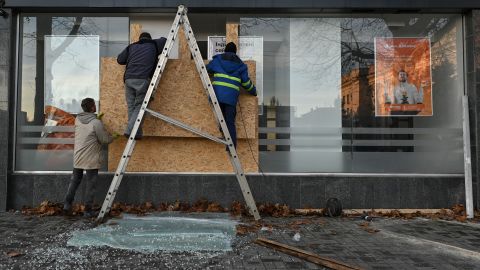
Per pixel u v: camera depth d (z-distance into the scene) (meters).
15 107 7.66
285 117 7.81
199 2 7.58
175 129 7.06
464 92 7.86
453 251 5.11
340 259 4.78
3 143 7.45
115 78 7.24
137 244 5.21
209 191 7.43
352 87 7.88
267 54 7.89
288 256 4.87
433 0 7.59
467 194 7.17
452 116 7.86
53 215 6.91
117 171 6.34
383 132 7.81
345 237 5.72
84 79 7.82
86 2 7.58
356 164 7.75
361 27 7.95
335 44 7.94
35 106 7.75
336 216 7.11
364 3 7.60
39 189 7.51
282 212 7.25
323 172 7.72
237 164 6.52
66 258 4.71
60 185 7.51
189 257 4.79
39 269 4.37
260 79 7.86
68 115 7.77
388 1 7.62
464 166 7.38
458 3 7.57
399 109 7.87
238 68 6.69
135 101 6.65
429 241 5.54
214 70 6.72
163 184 7.40
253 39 7.89
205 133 6.53
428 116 7.85
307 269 4.45
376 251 5.10
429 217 7.13
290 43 7.91
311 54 7.91
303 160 7.75
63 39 7.86
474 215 7.16
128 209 7.16
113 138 6.93
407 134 7.82
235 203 7.36
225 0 7.56
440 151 7.80
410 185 7.63
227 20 7.88
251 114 7.18
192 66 7.09
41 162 7.69
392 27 7.96
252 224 6.36
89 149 6.62
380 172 7.74
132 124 6.59
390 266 4.56
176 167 7.41
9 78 7.53
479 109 7.56
